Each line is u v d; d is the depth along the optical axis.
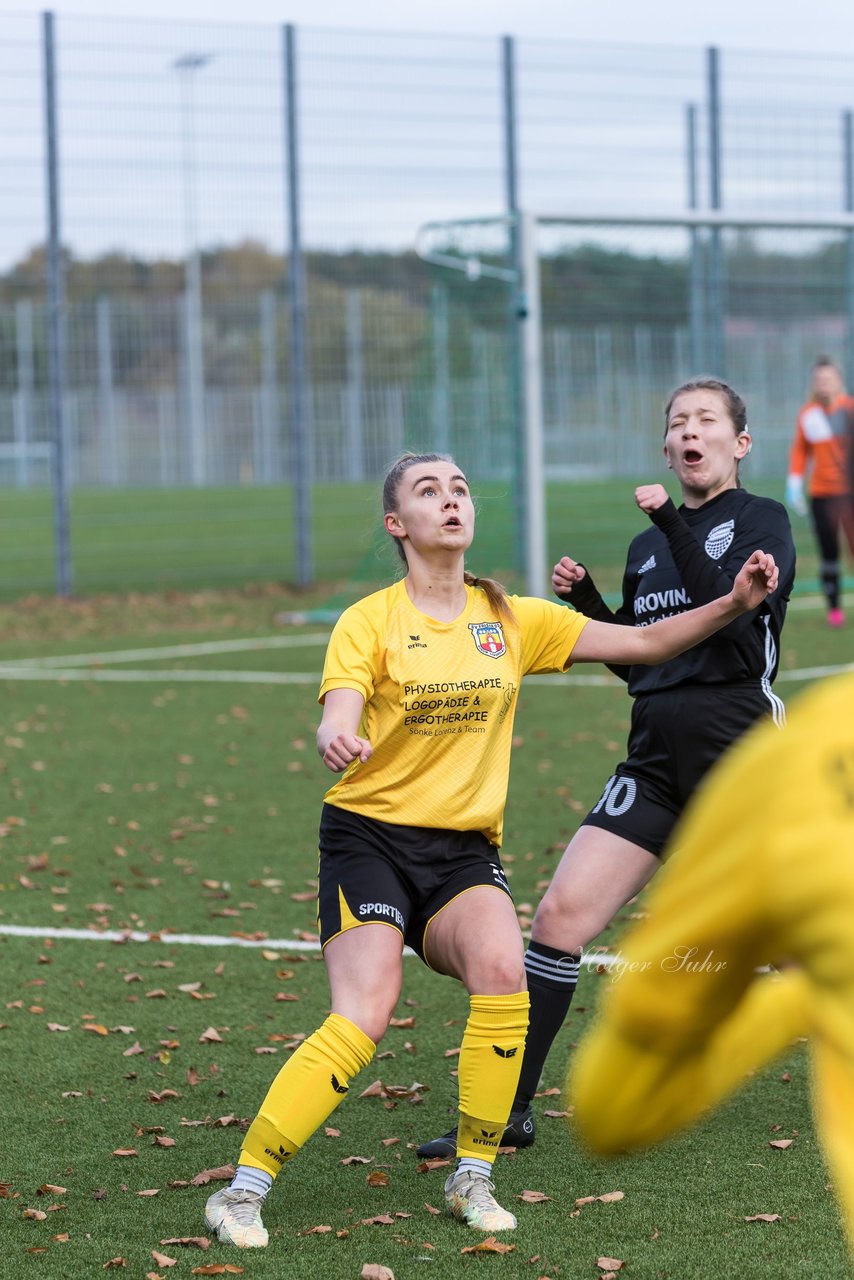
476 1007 12.72
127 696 43.09
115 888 24.47
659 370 79.38
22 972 20.34
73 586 68.62
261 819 29.11
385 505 13.55
